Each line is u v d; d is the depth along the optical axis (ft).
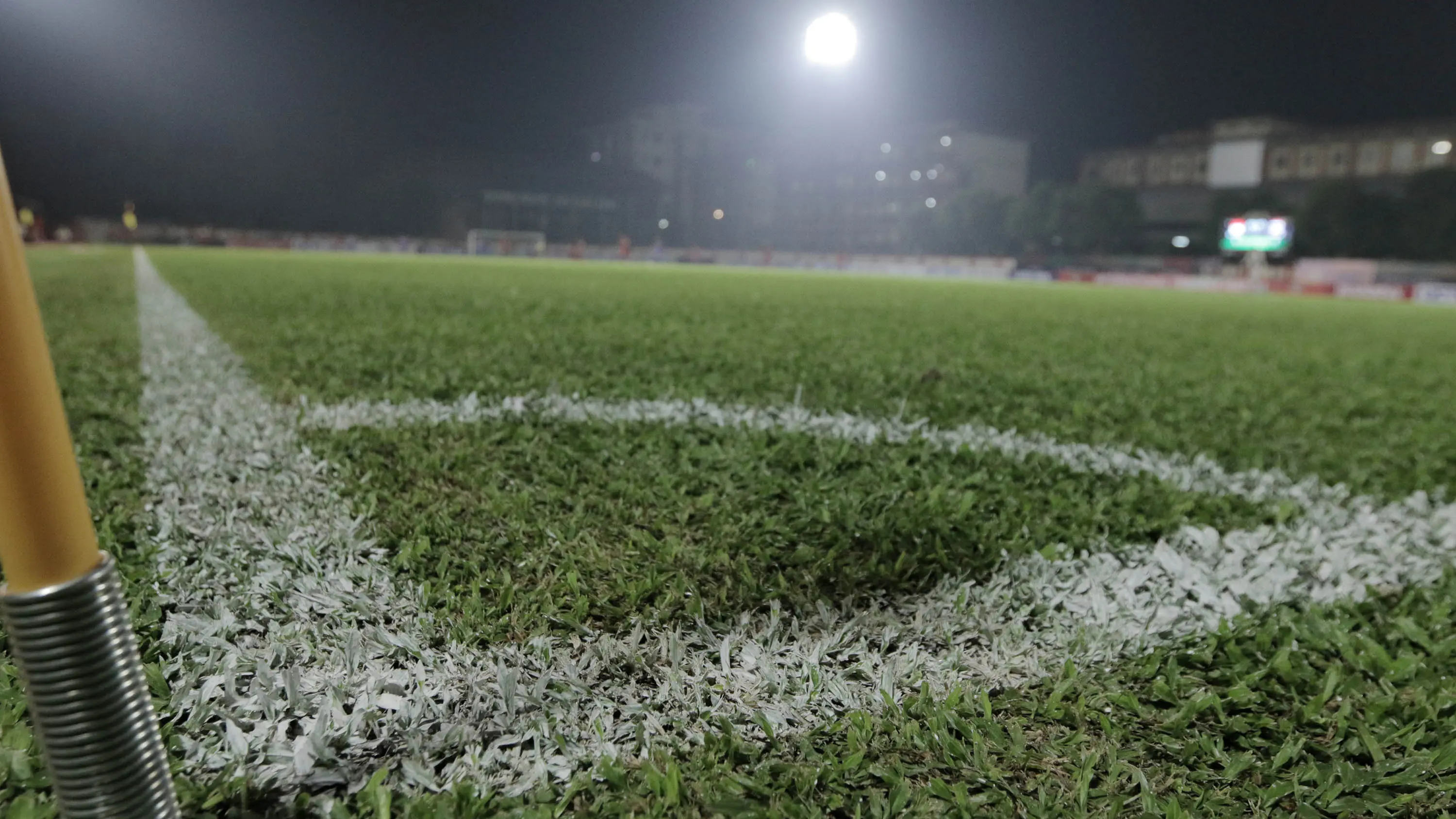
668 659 4.48
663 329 20.84
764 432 9.30
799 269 137.49
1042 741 4.01
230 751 3.52
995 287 72.28
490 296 30.96
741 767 3.71
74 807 2.32
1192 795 3.68
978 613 5.15
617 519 6.38
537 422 9.52
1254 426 11.73
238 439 8.36
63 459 2.18
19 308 2.05
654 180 244.83
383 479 7.07
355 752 3.61
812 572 5.62
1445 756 3.97
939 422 10.57
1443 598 5.93
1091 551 6.28
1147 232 200.95
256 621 4.61
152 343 15.65
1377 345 26.12
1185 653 4.87
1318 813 3.61
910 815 3.43
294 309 23.18
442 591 4.99
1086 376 15.72
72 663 2.22
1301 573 6.19
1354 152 175.94
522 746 3.74
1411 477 9.32
